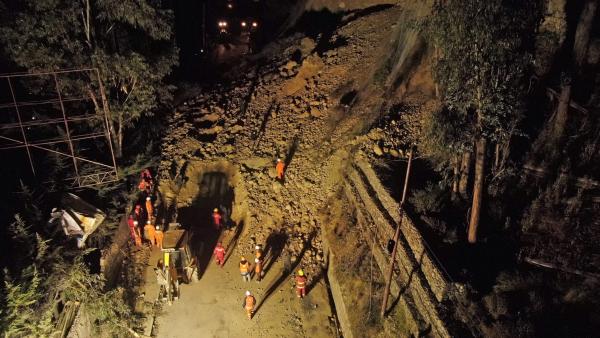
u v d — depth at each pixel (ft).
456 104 31.96
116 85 55.42
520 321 29.43
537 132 38.88
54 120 48.49
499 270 34.32
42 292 38.11
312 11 100.01
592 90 37.63
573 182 34.63
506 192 38.68
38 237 39.88
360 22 80.02
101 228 51.49
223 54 123.24
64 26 47.83
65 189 52.19
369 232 46.06
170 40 57.47
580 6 37.65
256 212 58.39
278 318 46.70
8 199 48.08
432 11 31.24
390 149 52.08
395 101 58.08
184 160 65.92
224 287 50.85
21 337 34.14
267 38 120.88
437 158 47.21
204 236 58.18
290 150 64.03
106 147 61.31
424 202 42.22
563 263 31.76
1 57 49.96
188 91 83.25
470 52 29.60
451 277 34.60
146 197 61.36
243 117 71.56
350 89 66.90
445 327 32.24
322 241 54.03
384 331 38.50
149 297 49.55
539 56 37.70
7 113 55.52
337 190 56.24
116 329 43.57
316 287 49.62
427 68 56.85
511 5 28.22
